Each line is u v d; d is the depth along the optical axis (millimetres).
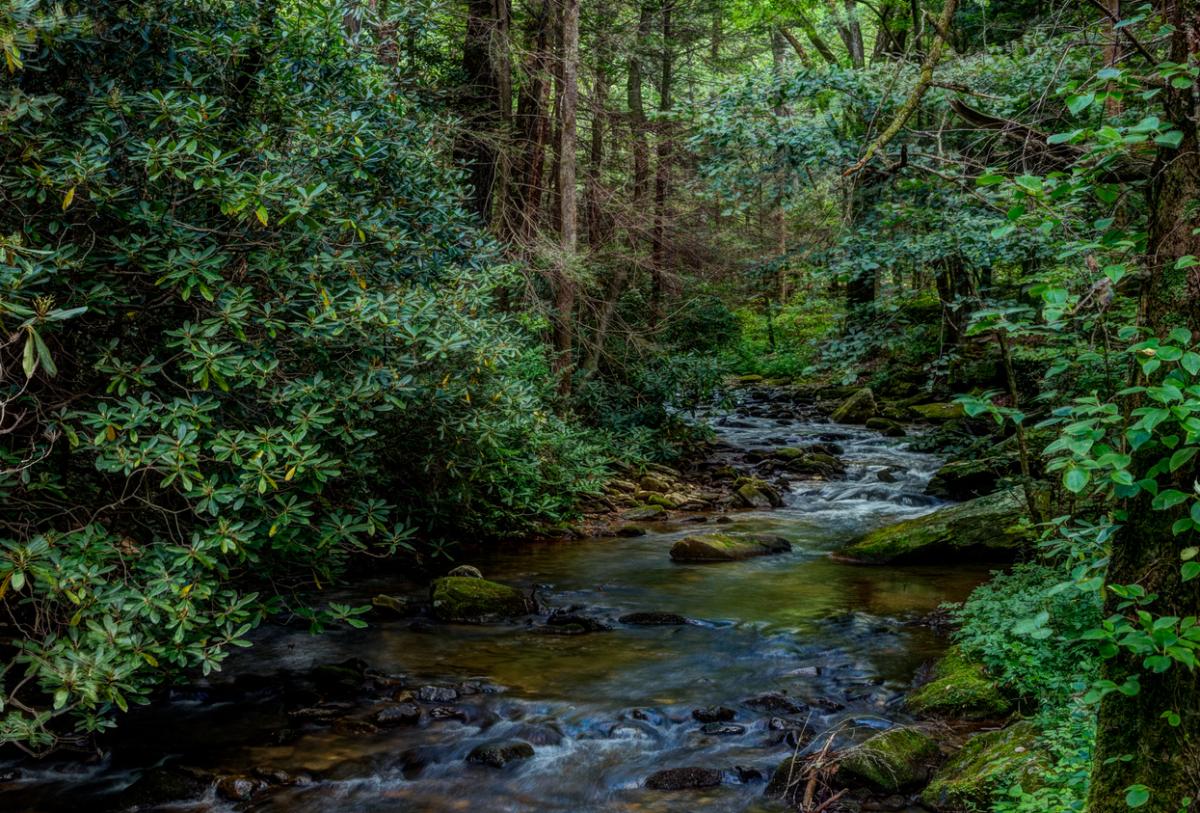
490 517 10500
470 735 5367
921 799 4473
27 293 3859
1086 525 3484
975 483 12664
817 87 8508
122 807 4477
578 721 5551
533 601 7949
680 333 17828
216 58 5828
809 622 7512
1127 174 3143
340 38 6852
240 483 4703
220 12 5973
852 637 7098
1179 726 2670
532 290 12539
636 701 5848
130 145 4730
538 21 15539
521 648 6941
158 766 4938
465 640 7141
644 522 11883
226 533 4527
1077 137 2549
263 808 4520
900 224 8367
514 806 4551
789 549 10312
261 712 5707
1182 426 2295
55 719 5297
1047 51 7488
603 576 9148
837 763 4688
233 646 6883
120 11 5328
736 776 4816
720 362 16656
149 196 4926
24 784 4734
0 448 4234
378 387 5227
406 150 6707
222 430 4637
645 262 14281
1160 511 2658
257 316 5148
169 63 5504
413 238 6832
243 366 4684
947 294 8328
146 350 5020
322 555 5535
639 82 19250
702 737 5316
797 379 23906
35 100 4246
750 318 24266
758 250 14984
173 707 5777
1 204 4488
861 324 9859
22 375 4566
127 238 4746
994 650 5621
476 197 13977
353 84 6773
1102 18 4473
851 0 17328
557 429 11953
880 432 18047
